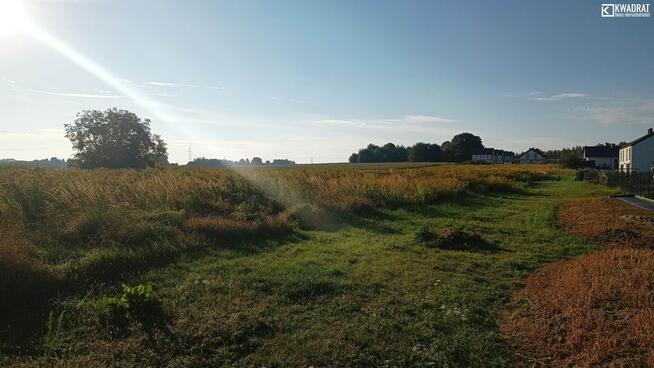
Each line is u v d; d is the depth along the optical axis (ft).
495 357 15.56
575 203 68.59
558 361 15.16
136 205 45.09
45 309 19.51
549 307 19.58
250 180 67.36
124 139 203.51
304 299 21.40
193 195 48.83
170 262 27.45
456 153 430.20
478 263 28.78
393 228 43.39
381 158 440.86
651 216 52.24
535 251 33.09
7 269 21.03
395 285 23.72
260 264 27.63
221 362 15.28
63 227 32.48
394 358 15.44
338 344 16.38
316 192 60.08
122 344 16.29
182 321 18.04
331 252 31.99
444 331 17.63
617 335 16.20
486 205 65.57
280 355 15.65
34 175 68.23
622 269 24.17
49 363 15.01
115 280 23.68
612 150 298.56
